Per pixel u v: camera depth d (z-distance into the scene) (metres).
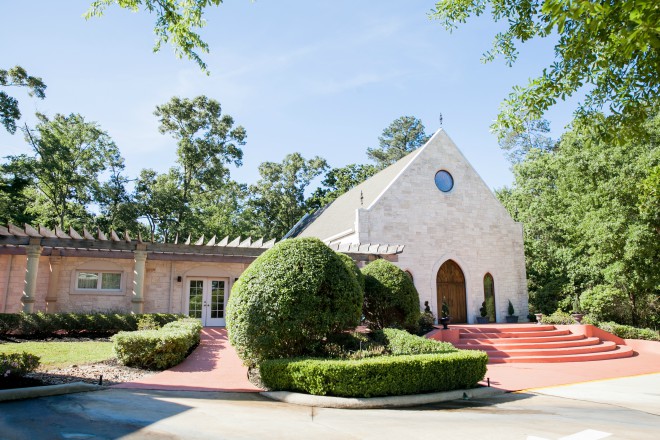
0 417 6.21
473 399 9.78
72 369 10.30
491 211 27.41
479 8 10.18
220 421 6.58
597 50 7.59
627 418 8.23
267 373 9.67
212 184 42.69
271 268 10.76
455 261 25.72
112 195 38.44
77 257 19.58
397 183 25.14
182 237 40.06
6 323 15.41
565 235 28.05
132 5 9.28
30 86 29.52
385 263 16.62
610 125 8.56
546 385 12.00
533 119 9.47
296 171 49.88
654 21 4.86
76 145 37.97
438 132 27.20
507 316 25.72
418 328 16.75
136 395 8.15
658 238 20.50
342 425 6.84
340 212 30.39
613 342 19.67
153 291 20.55
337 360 9.35
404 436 6.30
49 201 38.69
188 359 12.78
